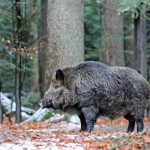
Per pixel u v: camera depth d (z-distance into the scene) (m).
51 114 17.17
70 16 17.09
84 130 13.38
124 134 11.76
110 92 12.72
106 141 10.91
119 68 13.02
